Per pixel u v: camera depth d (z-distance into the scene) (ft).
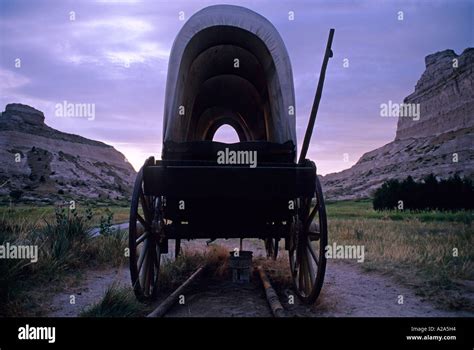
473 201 116.26
